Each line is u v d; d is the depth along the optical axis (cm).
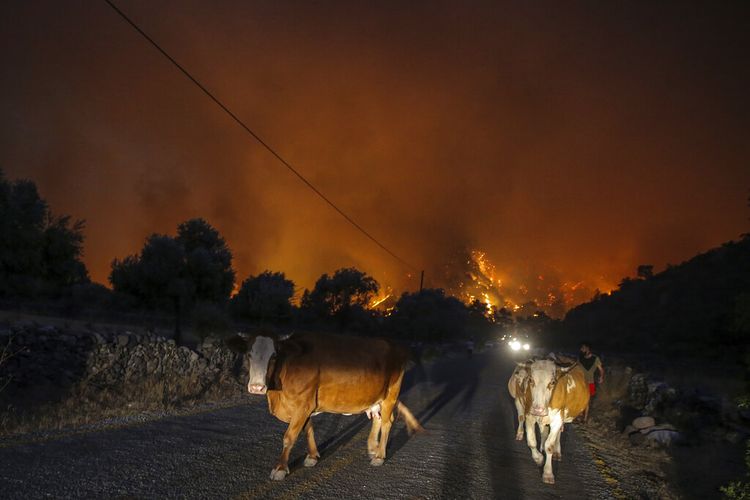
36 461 666
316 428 1043
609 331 7738
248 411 1161
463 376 2584
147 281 2400
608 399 1698
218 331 1870
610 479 827
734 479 872
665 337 5516
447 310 8312
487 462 876
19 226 2167
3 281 2172
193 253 2556
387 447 933
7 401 950
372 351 799
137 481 630
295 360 696
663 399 1498
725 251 7906
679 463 969
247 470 716
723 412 1357
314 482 688
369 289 5356
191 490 618
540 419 831
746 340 3753
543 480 786
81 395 1059
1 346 1076
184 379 1350
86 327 1538
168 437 855
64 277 2397
